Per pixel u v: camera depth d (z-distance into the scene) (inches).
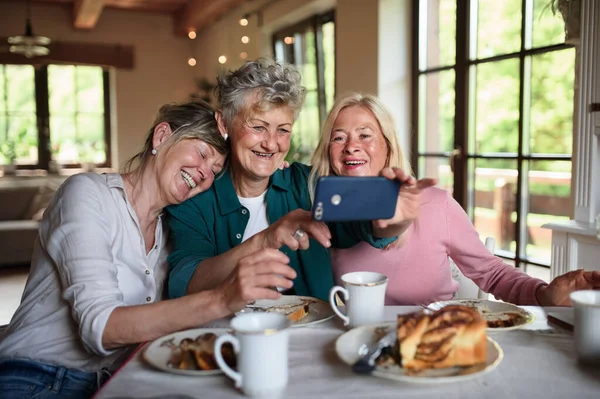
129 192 53.1
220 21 251.0
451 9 130.3
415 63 144.1
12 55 256.2
